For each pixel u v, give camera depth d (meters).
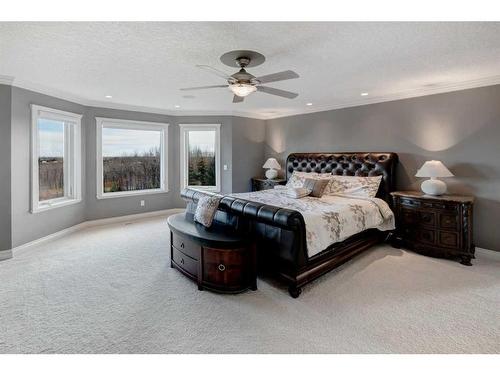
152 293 2.66
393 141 4.45
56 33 2.24
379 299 2.56
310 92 4.27
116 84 3.81
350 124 5.00
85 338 1.99
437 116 3.96
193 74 3.33
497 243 3.52
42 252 3.74
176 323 2.18
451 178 3.86
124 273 3.10
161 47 2.52
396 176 4.39
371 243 3.82
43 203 4.21
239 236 2.71
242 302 2.51
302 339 2.00
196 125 6.08
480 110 3.58
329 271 3.07
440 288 2.78
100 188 5.20
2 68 3.12
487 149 3.55
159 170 6.13
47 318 2.23
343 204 3.61
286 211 2.61
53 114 4.22
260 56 2.74
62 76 3.43
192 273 2.85
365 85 3.86
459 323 2.20
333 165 5.07
